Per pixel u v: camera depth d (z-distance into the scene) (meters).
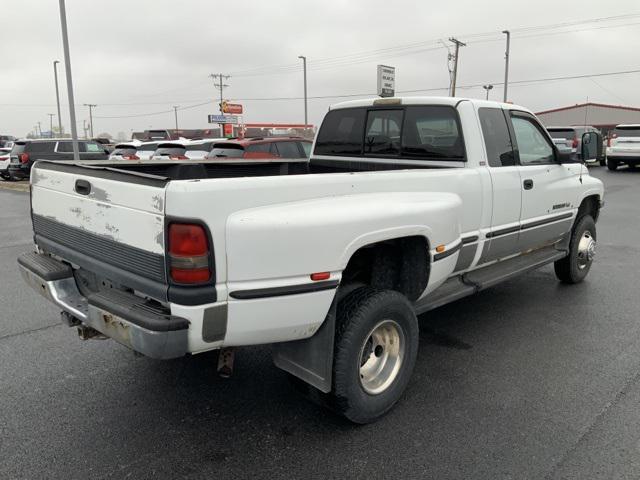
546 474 2.77
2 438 3.10
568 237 5.75
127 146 17.78
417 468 2.83
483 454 2.94
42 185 3.56
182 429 3.22
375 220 3.02
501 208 4.36
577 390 3.66
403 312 3.29
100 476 2.77
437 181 3.68
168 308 2.59
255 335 2.74
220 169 4.83
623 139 21.52
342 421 3.31
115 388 3.73
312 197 2.86
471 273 4.54
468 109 4.21
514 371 3.96
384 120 4.80
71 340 4.58
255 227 2.56
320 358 2.99
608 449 2.97
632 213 11.48
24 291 6.07
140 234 2.62
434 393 3.63
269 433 3.18
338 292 3.19
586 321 4.98
